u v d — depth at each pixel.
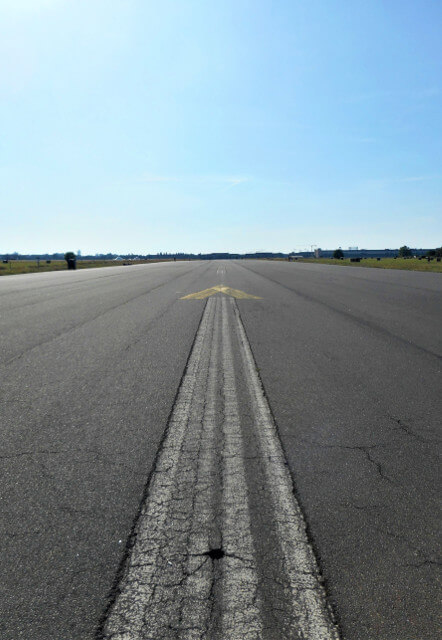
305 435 3.14
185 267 44.12
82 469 2.60
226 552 1.86
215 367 5.05
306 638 1.44
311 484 2.45
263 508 2.20
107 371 4.85
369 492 2.36
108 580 1.70
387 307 10.95
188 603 1.58
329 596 1.62
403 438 3.09
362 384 4.41
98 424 3.32
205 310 10.23
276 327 7.89
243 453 2.84
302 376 4.70
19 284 19.11
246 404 3.80
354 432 3.20
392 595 1.63
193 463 2.69
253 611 1.55
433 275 27.09
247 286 17.94
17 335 6.98
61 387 4.25
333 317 9.20
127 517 2.12
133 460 2.73
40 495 2.31
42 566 1.77
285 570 1.75
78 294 14.20
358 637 1.45
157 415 3.52
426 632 1.47
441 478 2.52
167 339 6.70
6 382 4.41
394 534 2.00
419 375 4.75
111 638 1.44
